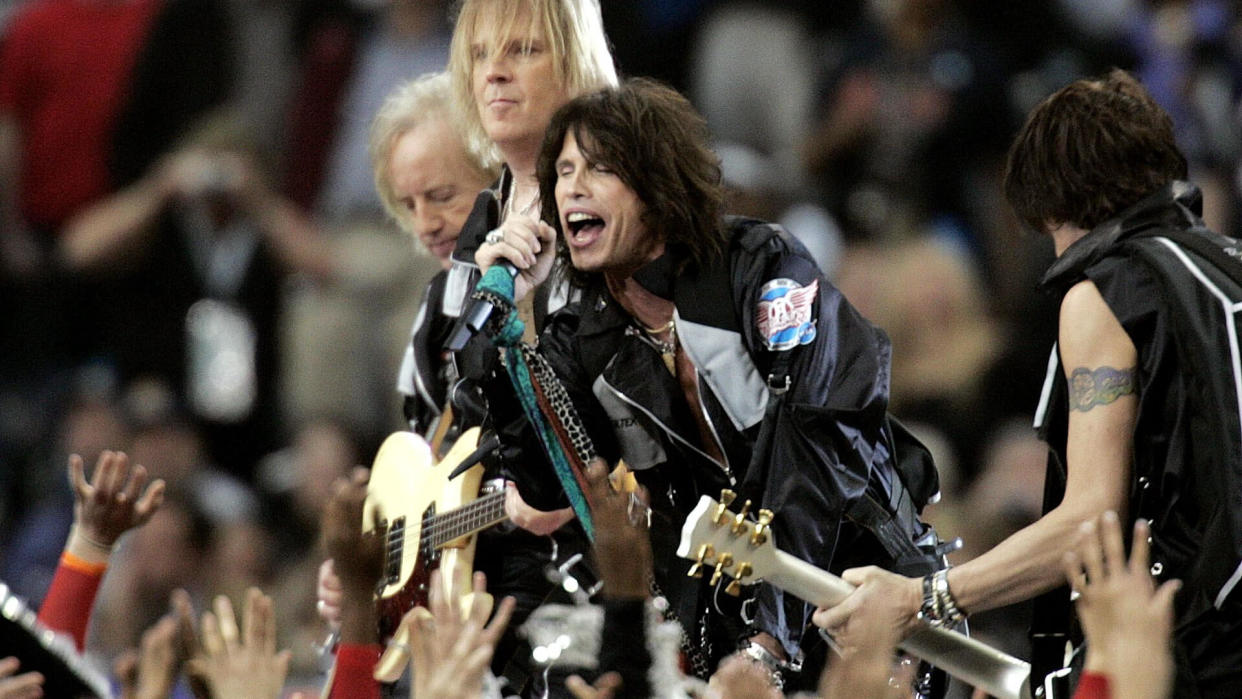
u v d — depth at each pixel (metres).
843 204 29.16
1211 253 12.02
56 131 30.11
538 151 13.77
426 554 14.39
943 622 12.12
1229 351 11.70
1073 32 30.92
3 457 27.88
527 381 12.73
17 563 25.00
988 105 29.34
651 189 12.55
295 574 23.11
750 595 12.70
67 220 29.92
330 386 28.25
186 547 23.70
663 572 12.93
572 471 12.80
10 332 29.14
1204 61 30.36
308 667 21.88
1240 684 11.63
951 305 27.06
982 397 26.42
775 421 12.42
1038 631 12.55
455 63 14.12
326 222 29.30
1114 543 9.68
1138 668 9.37
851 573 12.28
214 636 10.16
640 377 12.87
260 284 28.69
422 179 14.92
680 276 12.70
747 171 28.66
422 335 15.08
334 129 29.52
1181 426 11.83
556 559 14.18
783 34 30.89
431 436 15.46
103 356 28.94
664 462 13.05
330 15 30.30
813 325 12.58
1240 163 29.64
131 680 9.63
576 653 13.06
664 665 10.60
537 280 12.70
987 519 22.62
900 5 29.77
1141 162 12.53
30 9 30.70
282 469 26.58
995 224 28.70
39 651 10.77
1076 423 12.13
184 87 30.23
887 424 13.40
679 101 12.86
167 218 28.94
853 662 10.12
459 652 9.85
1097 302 12.16
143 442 25.58
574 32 13.73
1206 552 11.65
